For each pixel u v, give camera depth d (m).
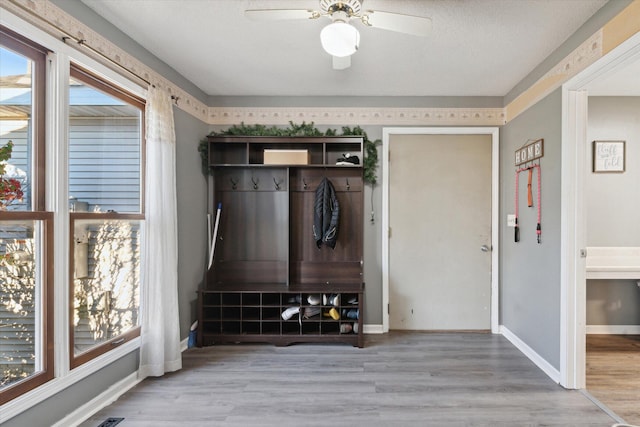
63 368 1.83
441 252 3.48
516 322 3.10
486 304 3.47
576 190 2.29
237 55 2.61
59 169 1.81
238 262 3.49
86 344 2.05
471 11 2.00
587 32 2.09
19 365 1.66
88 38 1.99
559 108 2.41
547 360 2.56
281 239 3.50
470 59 2.63
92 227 2.12
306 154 3.32
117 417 1.99
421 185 3.49
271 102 3.51
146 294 2.43
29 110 1.71
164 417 2.00
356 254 3.48
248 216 3.51
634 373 2.54
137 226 2.53
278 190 3.50
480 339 3.27
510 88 3.25
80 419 1.95
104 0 1.92
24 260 1.69
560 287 2.38
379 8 1.98
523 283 2.96
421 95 3.46
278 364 2.72
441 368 2.64
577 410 2.06
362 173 3.46
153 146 2.41
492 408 2.09
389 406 2.11
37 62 1.74
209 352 2.97
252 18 1.76
